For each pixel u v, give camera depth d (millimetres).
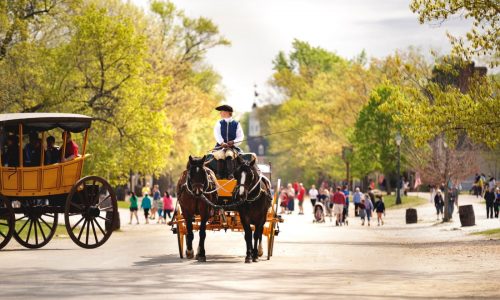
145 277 33219
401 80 72188
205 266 38781
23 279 32312
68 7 93688
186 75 159375
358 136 160125
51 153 49406
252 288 29422
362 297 27062
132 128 91188
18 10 85875
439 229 88688
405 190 167125
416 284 31562
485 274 36438
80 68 88562
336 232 86062
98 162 87438
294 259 45375
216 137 42625
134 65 90312
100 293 27781
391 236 79312
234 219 42938
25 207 50062
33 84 84938
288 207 140500
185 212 41750
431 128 65125
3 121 46844
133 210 105375
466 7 62844
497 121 64125
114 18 92125
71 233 49938
